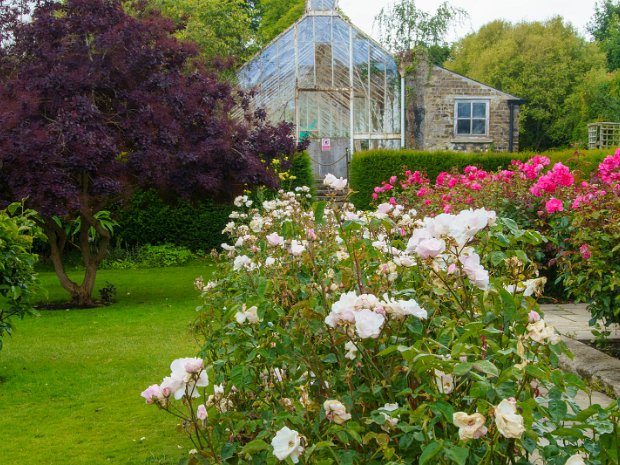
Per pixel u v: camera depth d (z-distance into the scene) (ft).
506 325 8.16
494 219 8.57
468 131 83.30
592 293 19.12
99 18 33.30
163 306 35.09
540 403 7.52
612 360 19.04
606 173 26.63
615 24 169.58
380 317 7.41
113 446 15.94
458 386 7.66
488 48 137.18
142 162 32.99
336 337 8.78
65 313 33.55
